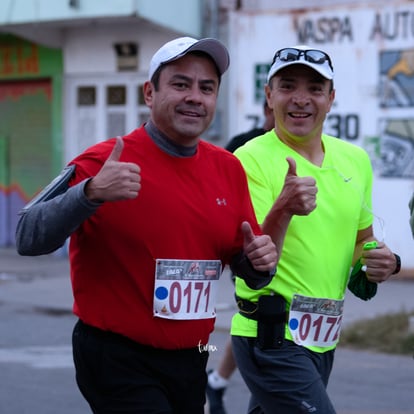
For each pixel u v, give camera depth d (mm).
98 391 4828
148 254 4734
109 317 4742
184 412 4969
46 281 18203
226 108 20188
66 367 10773
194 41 4742
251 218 5125
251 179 5762
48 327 13547
